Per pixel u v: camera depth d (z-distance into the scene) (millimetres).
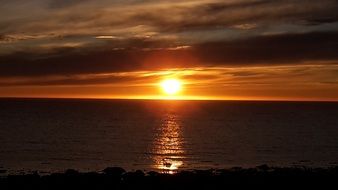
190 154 68938
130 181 39562
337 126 123875
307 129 114375
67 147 76812
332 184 38094
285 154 70188
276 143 84812
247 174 42781
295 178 40438
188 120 144750
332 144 83875
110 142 84562
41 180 39531
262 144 83062
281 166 57062
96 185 37906
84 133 101562
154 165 57781
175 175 42531
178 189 36656
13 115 166875
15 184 37844
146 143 83125
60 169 54156
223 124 129000
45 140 87812
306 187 36969
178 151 72438
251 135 99312
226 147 78125
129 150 73125
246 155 68500
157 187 37312
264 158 65625
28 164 58188
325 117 167250
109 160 62312
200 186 37656
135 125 123188
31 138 91250
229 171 46219
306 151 74000
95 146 78375
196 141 86938
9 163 58875
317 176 41375
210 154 69062
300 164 59562
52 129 111188
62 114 175750
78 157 65000
